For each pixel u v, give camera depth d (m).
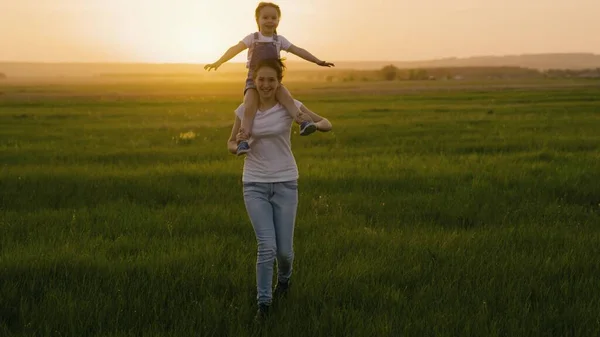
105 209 10.69
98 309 5.76
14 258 7.31
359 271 6.95
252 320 5.75
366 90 97.75
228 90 106.25
